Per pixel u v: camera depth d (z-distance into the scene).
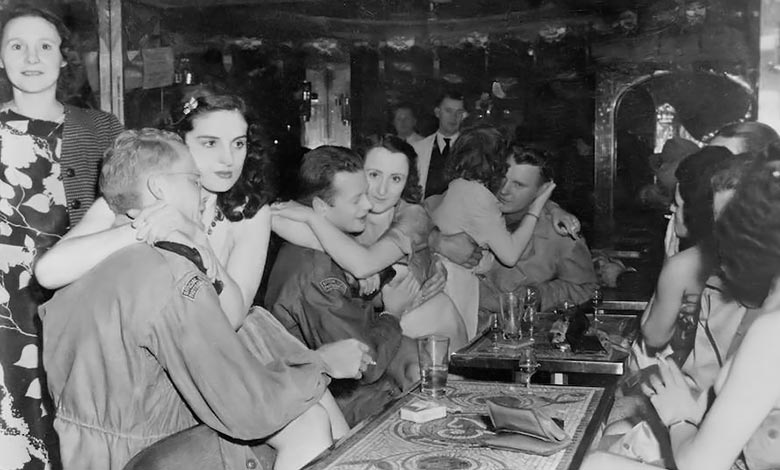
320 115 4.02
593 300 3.99
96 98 3.25
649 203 4.22
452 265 4.38
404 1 4.16
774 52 3.89
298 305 3.77
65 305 2.15
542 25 4.29
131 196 2.27
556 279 4.44
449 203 4.34
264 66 3.82
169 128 3.27
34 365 2.96
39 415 2.98
